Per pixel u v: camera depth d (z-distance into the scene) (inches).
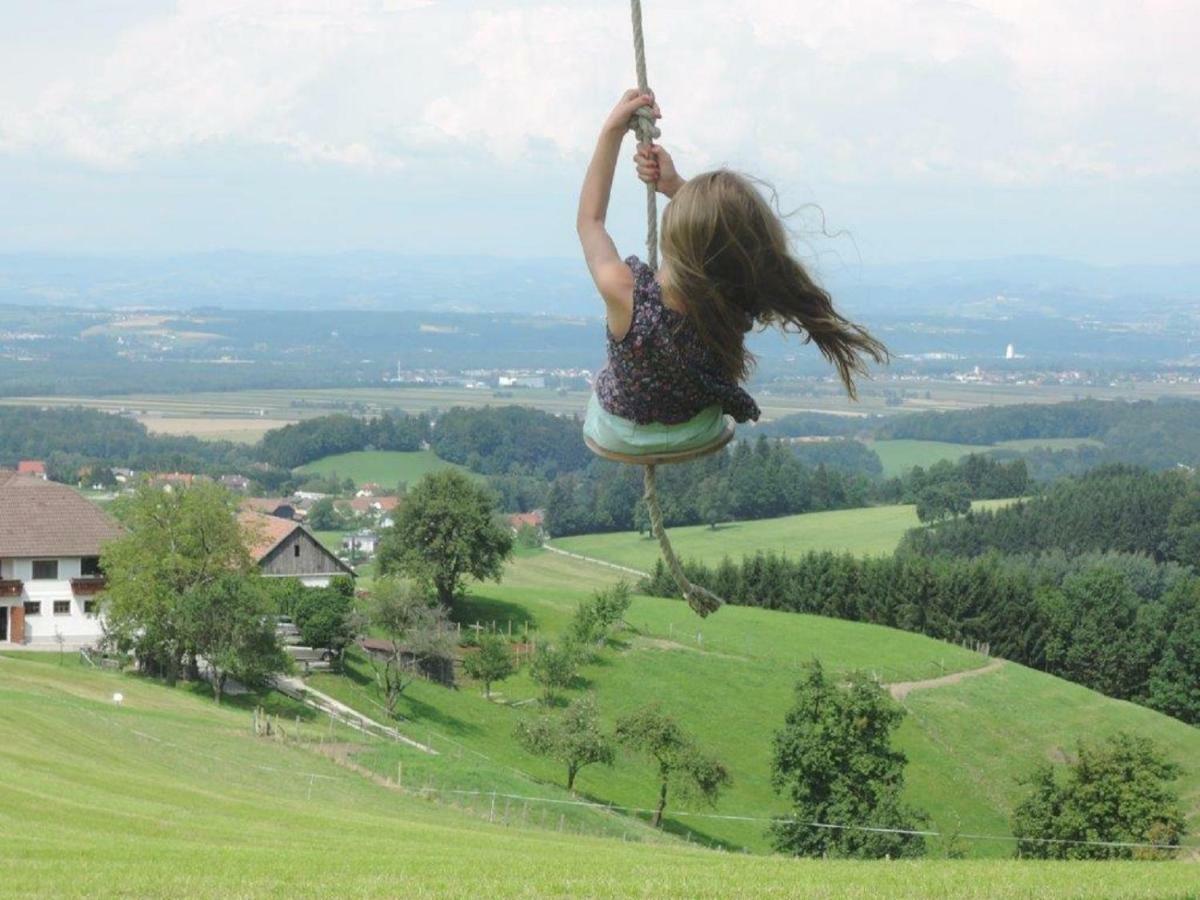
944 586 4621.1
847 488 7450.8
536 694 3494.1
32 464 7864.2
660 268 250.2
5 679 2433.6
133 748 1959.9
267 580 3213.6
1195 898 693.3
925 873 945.5
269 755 2217.0
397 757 2423.7
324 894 666.2
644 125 254.1
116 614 2847.0
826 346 249.0
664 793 2699.3
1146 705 4416.8
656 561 6112.2
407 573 3988.7
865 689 2338.8
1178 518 6122.1
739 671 3870.6
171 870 808.3
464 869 885.8
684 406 250.7
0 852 880.3
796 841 2313.0
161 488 2928.2
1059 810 2447.1
